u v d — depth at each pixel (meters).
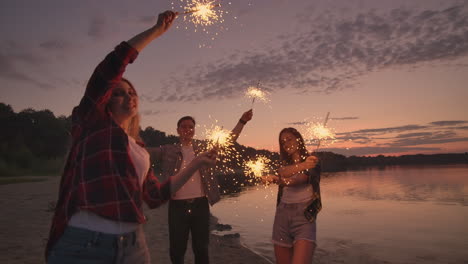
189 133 4.14
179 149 4.13
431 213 11.74
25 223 7.75
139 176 1.82
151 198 1.93
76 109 1.75
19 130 66.62
